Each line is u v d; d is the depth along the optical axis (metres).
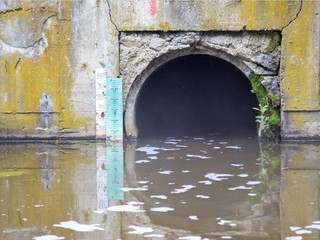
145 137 23.77
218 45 22.09
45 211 14.10
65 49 22.22
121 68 22.34
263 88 22.36
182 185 16.19
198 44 22.23
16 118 22.50
